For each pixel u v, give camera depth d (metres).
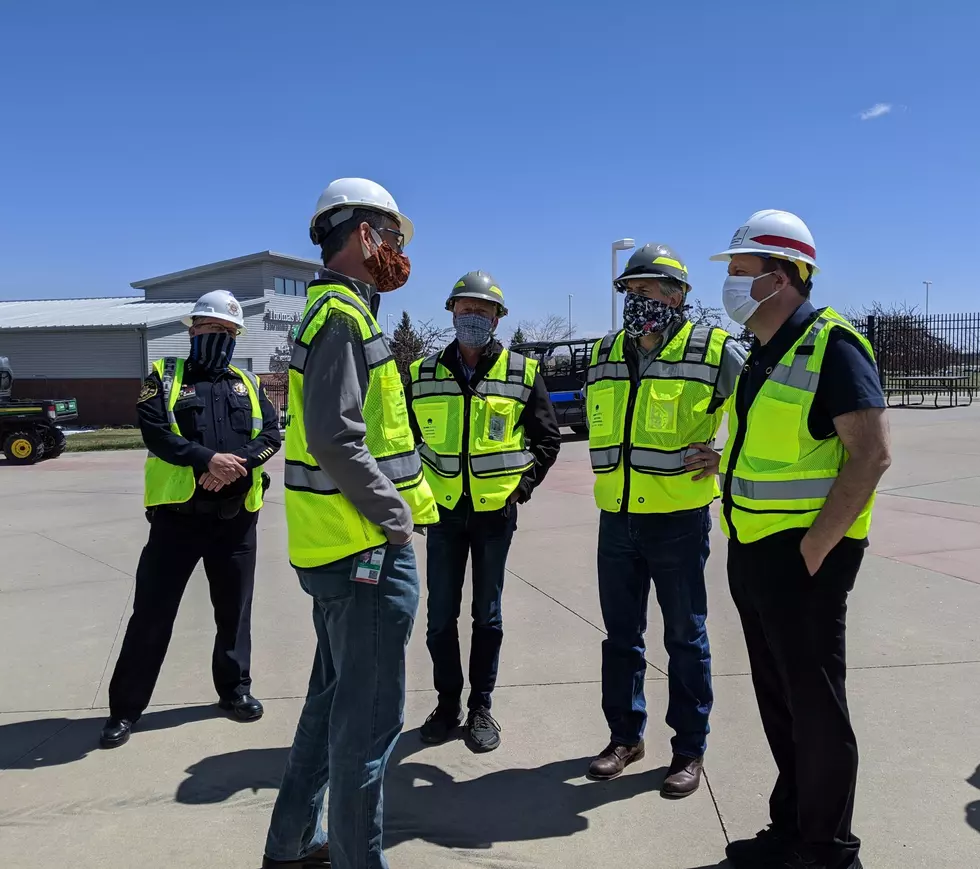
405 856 2.56
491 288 3.25
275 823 2.45
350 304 2.12
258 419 3.68
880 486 8.67
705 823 2.70
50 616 4.96
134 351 26.36
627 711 3.09
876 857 2.44
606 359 3.13
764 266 2.31
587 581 5.55
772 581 2.24
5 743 3.35
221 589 3.53
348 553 2.14
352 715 2.18
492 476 3.27
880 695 3.54
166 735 3.42
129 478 11.82
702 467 2.86
